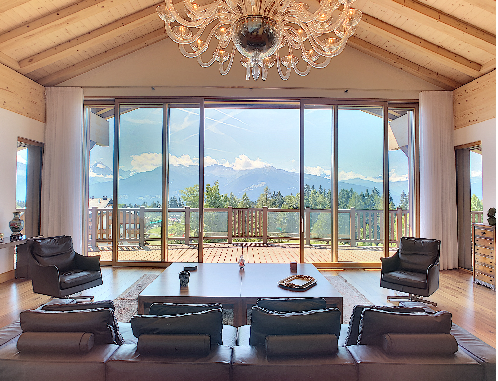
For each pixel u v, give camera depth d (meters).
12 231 4.49
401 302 3.08
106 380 1.51
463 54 4.66
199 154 5.48
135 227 5.57
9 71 4.61
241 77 5.46
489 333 2.98
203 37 5.46
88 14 4.17
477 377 1.53
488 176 4.75
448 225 5.43
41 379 1.52
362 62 5.51
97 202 5.66
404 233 5.68
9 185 4.64
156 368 1.50
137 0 4.38
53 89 5.36
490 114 4.71
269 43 2.78
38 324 1.66
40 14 4.07
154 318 1.63
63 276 3.49
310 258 5.62
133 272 5.15
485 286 4.43
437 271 3.62
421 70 5.32
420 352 1.58
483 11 3.89
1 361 1.53
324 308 1.84
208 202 8.80
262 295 2.87
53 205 5.32
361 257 5.60
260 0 2.68
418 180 5.66
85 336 1.61
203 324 1.62
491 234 4.30
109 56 5.27
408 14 4.19
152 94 5.46
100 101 5.62
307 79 5.49
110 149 5.63
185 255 5.55
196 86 5.46
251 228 7.48
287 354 1.55
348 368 1.51
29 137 5.02
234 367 1.51
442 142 5.46
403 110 5.78
